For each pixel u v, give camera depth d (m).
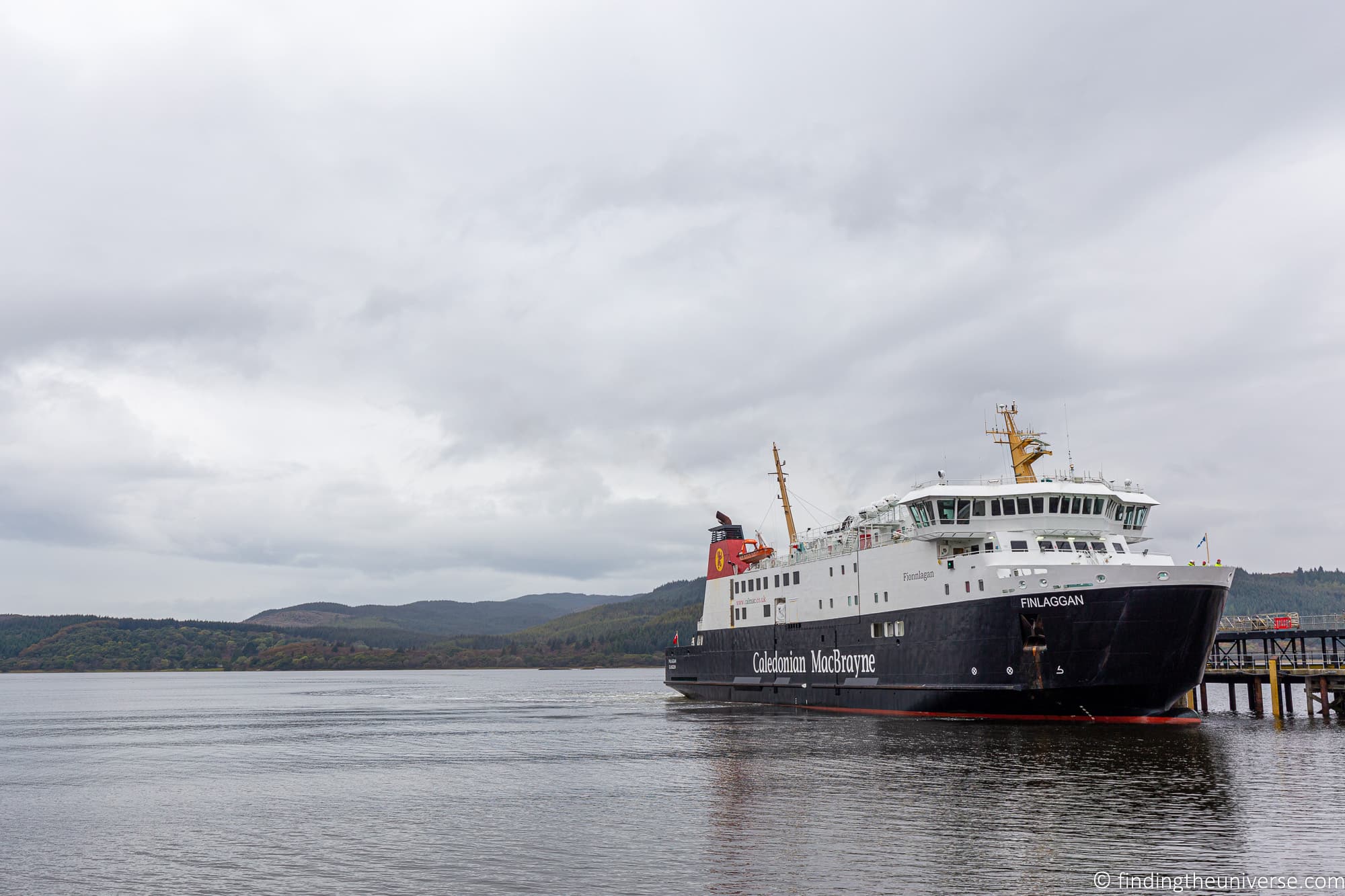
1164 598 54.91
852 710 73.50
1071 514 63.75
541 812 39.81
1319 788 39.56
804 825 34.81
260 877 30.14
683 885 27.86
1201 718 67.62
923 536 64.75
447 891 27.83
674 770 50.88
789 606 83.12
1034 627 57.88
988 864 29.03
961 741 54.28
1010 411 72.00
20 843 35.97
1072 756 48.62
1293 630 69.31
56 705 147.38
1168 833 32.28
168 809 43.06
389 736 80.25
